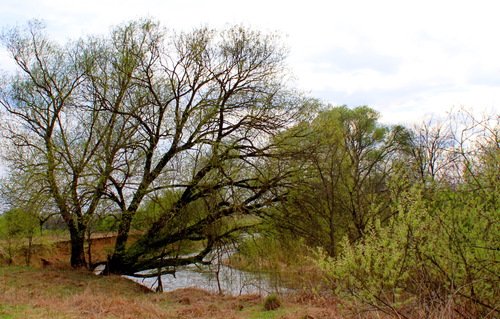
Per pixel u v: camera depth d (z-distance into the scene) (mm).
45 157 19656
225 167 19812
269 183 19250
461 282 6562
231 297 16047
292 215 19250
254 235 20578
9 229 23328
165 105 19969
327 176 18969
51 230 24266
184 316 12523
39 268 21531
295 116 20016
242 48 20016
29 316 11164
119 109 20891
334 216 18078
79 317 11328
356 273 6551
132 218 20656
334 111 23797
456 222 6598
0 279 17734
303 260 18609
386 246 6547
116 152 20203
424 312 6203
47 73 20391
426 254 6445
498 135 7141
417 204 6395
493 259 6398
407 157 15406
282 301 13688
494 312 6379
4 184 19688
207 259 22594
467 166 6984
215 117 19969
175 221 20938
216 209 20016
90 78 20547
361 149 25438
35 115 20266
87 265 23156
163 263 21156
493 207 6496
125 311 12344
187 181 20000
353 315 7168
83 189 19672
